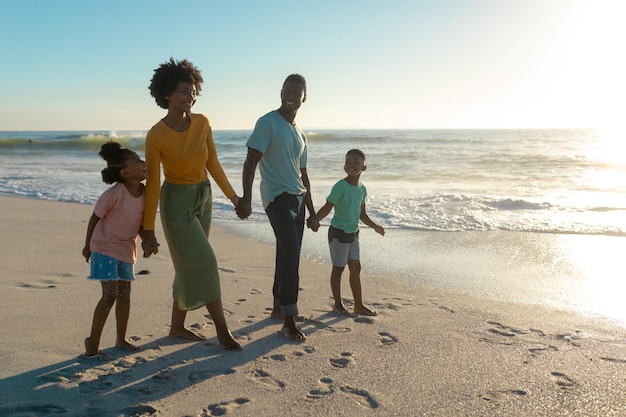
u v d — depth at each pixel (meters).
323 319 4.32
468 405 2.81
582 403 2.83
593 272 5.93
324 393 2.94
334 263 4.46
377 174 18.12
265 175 3.94
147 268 5.88
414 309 4.62
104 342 3.67
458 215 9.77
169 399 2.84
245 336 3.87
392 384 3.06
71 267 5.81
